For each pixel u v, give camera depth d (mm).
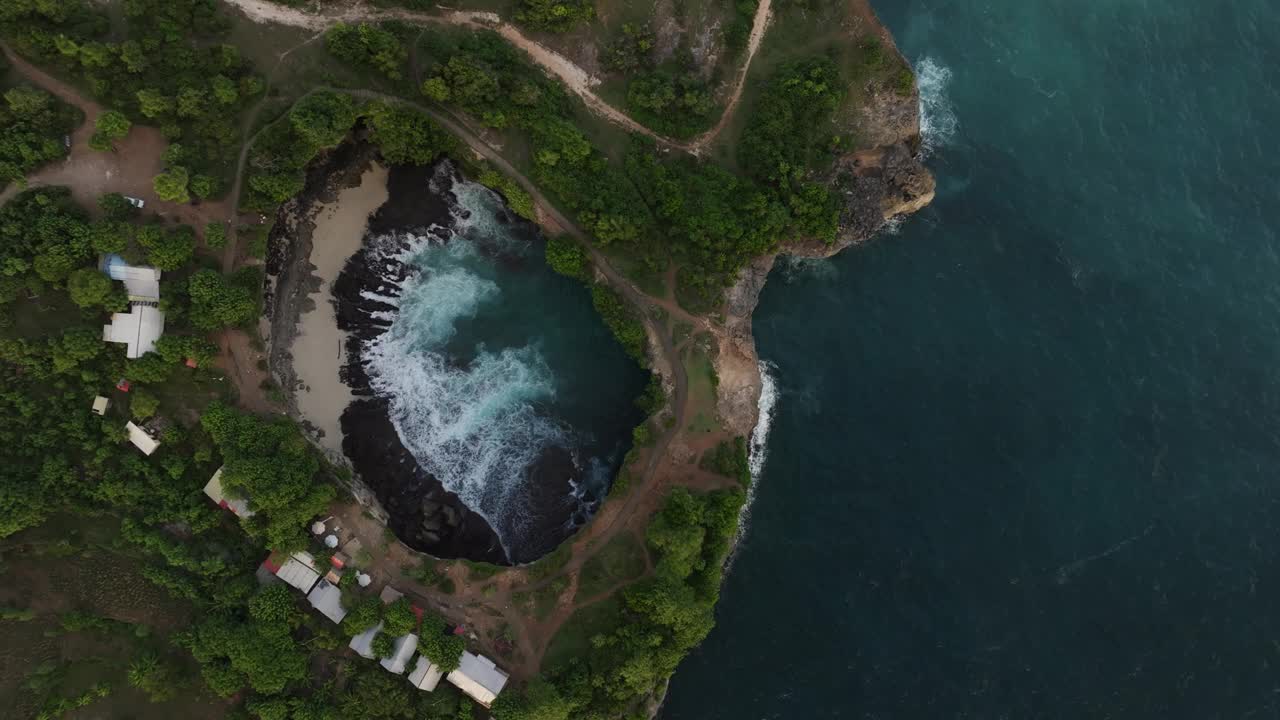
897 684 81688
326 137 78500
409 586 80875
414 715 76500
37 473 73562
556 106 85812
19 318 74312
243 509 76125
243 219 80188
